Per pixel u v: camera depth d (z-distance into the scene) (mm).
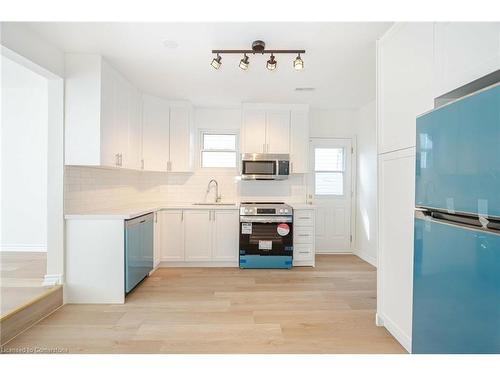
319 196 4902
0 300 2395
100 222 2846
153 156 4125
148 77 3385
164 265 4195
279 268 4078
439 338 1346
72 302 2834
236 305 2818
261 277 3688
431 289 1405
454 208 1247
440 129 1341
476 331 1131
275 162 4352
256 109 4414
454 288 1251
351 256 4766
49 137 2768
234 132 4770
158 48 2654
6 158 4117
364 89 3789
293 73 3250
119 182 3865
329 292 3174
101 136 2816
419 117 1522
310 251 4203
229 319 2523
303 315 2609
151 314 2607
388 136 2277
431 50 1766
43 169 4121
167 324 2424
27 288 2666
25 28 2285
